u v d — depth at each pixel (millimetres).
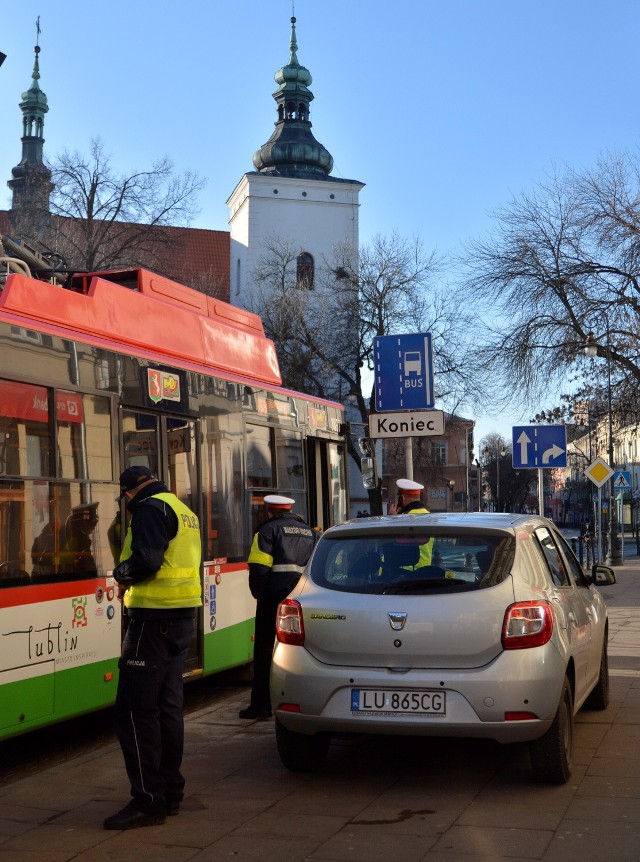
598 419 39438
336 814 6297
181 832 5973
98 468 8414
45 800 6684
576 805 6379
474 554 6910
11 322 7520
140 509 6301
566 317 35906
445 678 6531
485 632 6562
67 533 7887
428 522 7199
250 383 11695
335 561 7148
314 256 72688
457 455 98375
